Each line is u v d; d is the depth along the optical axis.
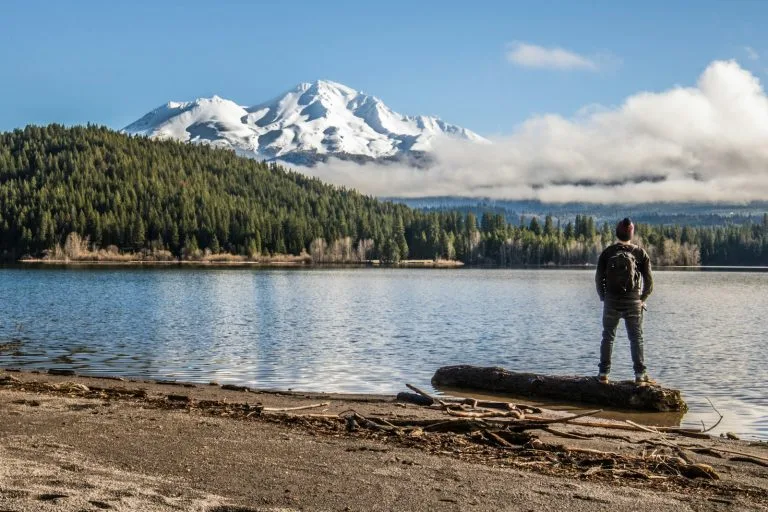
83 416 12.14
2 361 23.92
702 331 36.88
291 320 41.62
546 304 58.16
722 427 14.70
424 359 25.80
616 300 16.55
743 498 8.41
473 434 11.39
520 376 18.30
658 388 16.33
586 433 12.59
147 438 10.48
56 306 50.06
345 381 20.78
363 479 8.54
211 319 41.47
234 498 7.58
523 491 8.24
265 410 13.33
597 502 7.91
